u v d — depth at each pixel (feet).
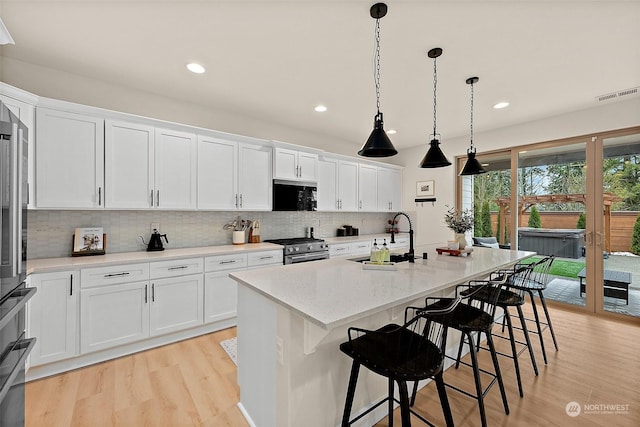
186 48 7.39
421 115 12.28
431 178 17.03
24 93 6.98
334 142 16.25
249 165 11.58
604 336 9.46
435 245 11.45
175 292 8.95
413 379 3.88
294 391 4.57
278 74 8.74
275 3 5.75
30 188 7.27
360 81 9.16
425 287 5.29
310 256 12.47
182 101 10.84
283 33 6.73
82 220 8.91
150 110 10.15
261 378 5.32
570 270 12.21
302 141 14.73
